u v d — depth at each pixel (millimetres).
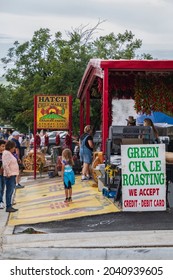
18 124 43531
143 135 14805
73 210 13844
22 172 25594
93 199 15281
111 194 14984
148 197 13148
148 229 11297
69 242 10648
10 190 14516
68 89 33312
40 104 23547
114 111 23156
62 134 39375
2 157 14672
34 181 22547
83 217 12789
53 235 11086
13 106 42375
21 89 39156
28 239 11023
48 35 40156
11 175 14477
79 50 34531
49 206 14953
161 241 10391
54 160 25422
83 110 27984
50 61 37500
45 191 18547
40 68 40125
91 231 11297
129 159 13141
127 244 10258
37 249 10227
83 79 22641
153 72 18766
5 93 42562
